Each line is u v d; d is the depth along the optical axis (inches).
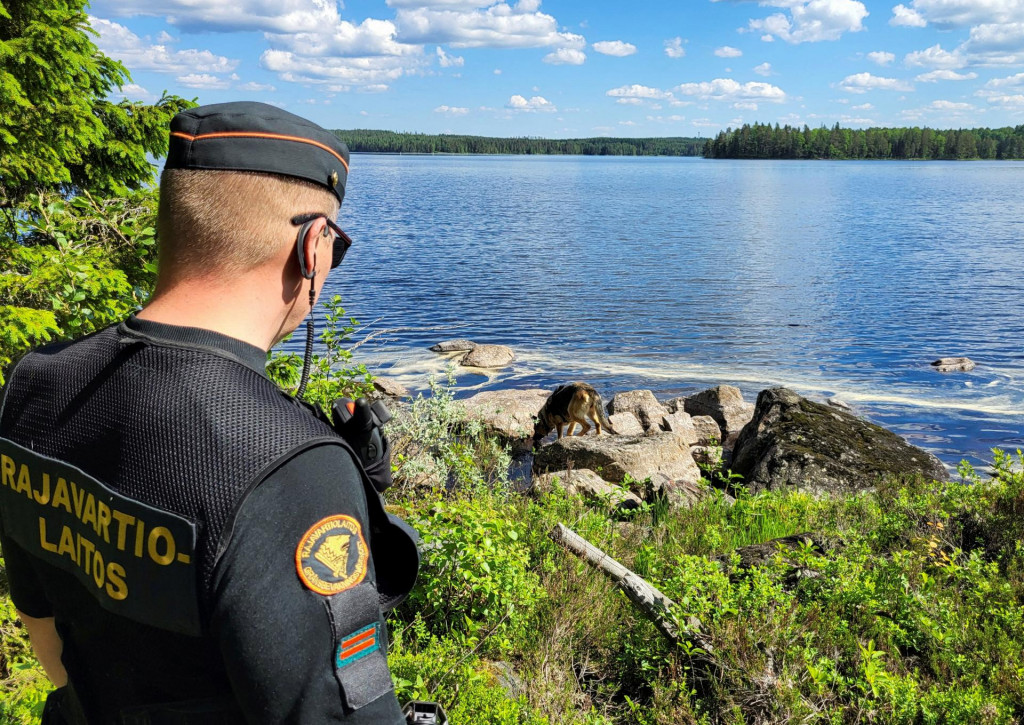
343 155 51.1
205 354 44.0
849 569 218.7
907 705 160.9
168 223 46.5
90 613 45.8
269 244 46.1
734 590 200.5
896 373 816.9
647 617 197.9
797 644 181.6
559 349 923.4
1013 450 584.1
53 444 46.2
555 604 198.2
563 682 172.9
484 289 1359.5
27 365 51.4
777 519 322.7
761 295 1309.1
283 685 38.9
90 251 193.5
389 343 930.7
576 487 384.8
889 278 1504.7
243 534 38.9
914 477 369.4
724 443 613.6
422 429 322.0
